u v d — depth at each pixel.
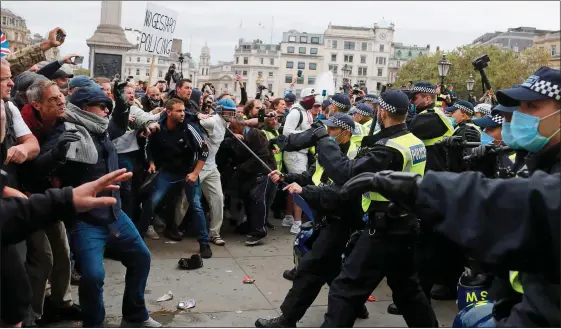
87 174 3.56
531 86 1.91
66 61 4.81
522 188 1.54
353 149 4.55
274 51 96.31
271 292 4.98
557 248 1.49
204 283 5.15
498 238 1.55
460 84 53.66
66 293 4.11
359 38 90.75
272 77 96.00
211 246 6.48
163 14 7.88
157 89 7.73
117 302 4.54
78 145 3.47
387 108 3.49
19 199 2.00
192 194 5.96
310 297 3.93
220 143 6.40
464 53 55.69
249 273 5.52
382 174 1.79
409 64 68.06
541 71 1.92
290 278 5.37
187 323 4.19
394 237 3.26
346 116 4.41
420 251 3.43
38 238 3.66
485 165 2.82
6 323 2.30
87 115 3.59
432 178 1.68
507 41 90.69
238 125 6.86
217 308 4.54
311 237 4.20
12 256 2.26
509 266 1.57
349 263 3.39
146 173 6.27
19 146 3.24
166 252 6.11
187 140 5.76
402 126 3.53
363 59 91.25
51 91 3.55
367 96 8.23
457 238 1.59
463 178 1.64
